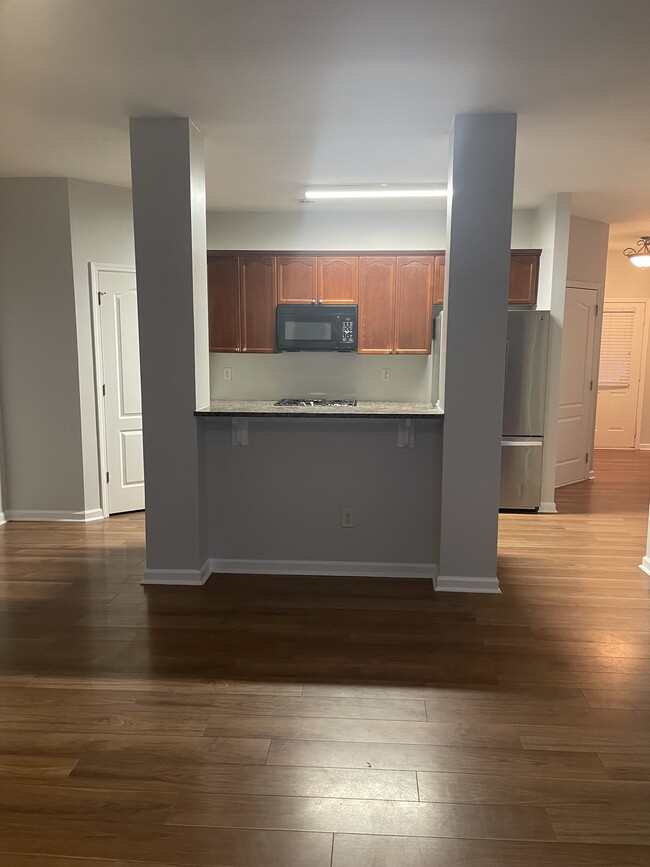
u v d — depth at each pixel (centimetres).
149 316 354
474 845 181
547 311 528
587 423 673
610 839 183
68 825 188
